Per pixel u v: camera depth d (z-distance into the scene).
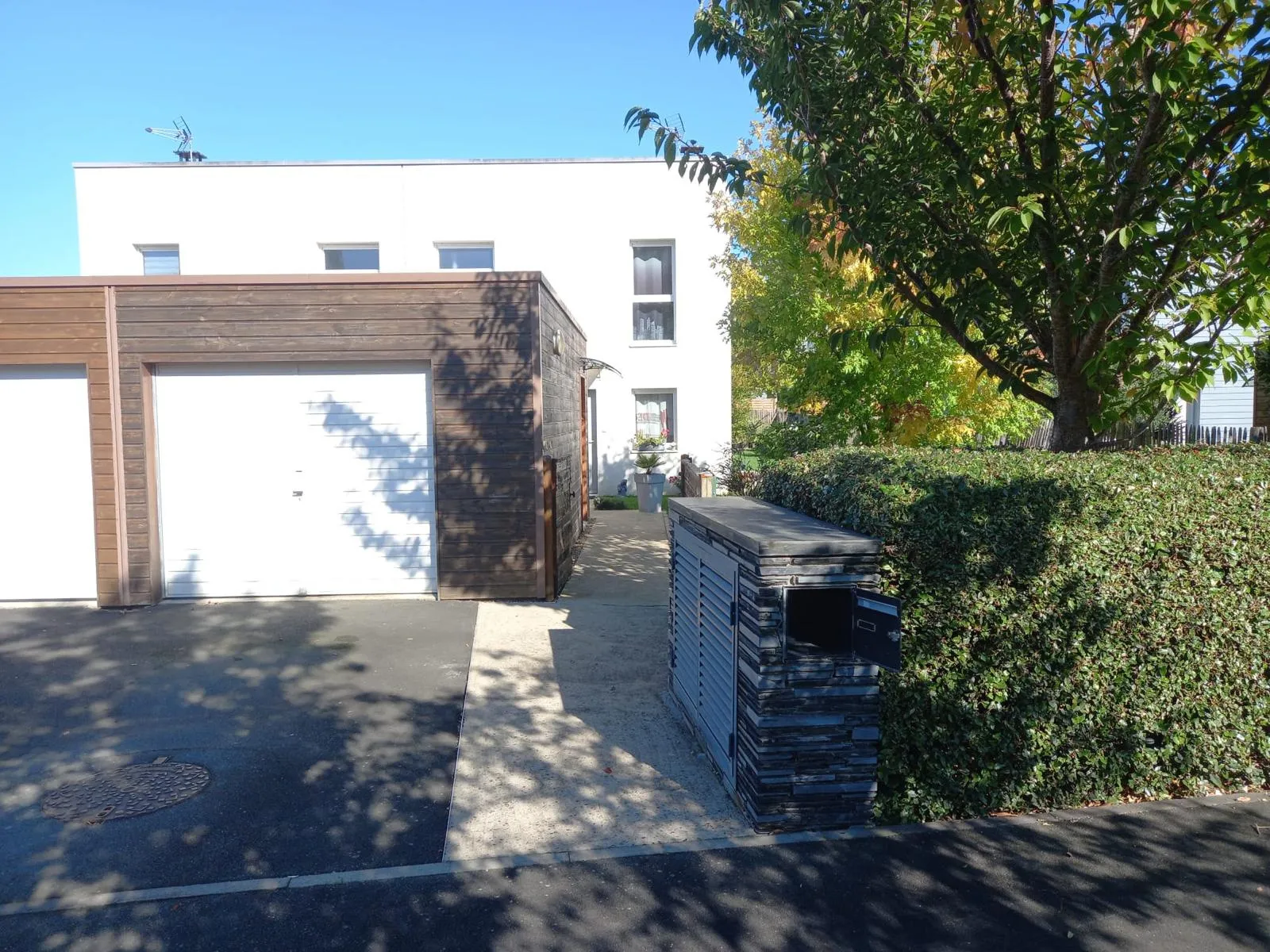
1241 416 18.73
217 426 9.39
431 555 9.61
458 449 9.38
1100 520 4.59
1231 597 4.76
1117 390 6.19
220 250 18.17
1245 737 4.90
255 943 3.67
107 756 5.54
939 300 6.67
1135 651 4.70
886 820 4.61
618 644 7.93
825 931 3.71
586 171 18.38
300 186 18.20
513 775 5.29
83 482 9.30
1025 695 4.62
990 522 4.51
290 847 4.45
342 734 5.89
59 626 8.45
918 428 10.70
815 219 6.68
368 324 9.25
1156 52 5.21
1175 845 4.35
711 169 6.19
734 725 4.91
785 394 11.38
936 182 6.05
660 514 17.12
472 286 9.27
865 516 4.63
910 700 4.55
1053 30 5.55
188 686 6.79
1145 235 5.36
